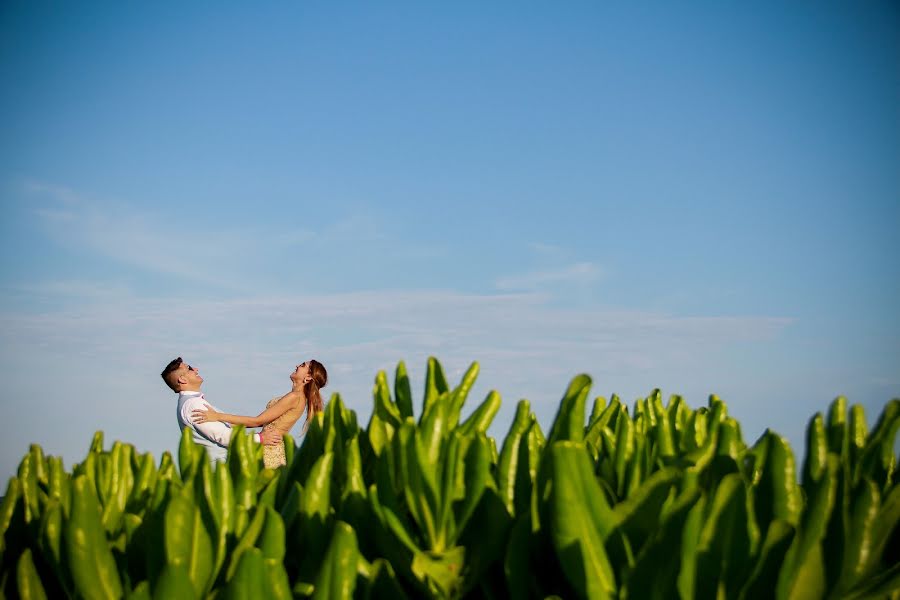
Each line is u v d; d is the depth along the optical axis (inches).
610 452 88.6
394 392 88.4
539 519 63.2
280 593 53.5
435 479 65.1
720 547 56.8
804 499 67.4
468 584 64.2
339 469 80.4
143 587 55.3
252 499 75.6
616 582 57.7
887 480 73.4
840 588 59.3
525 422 72.4
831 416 83.5
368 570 61.7
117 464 81.7
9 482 72.6
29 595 62.6
